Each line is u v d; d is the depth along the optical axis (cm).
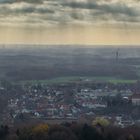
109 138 19688
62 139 19188
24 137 19475
